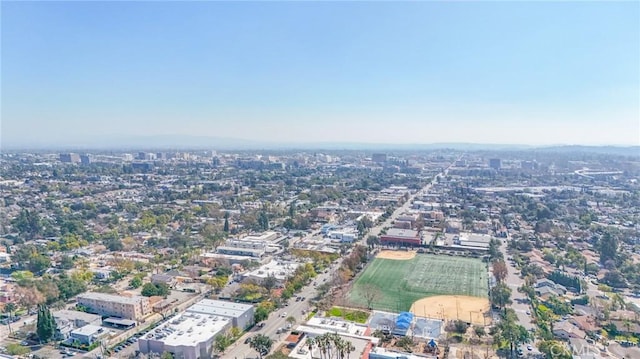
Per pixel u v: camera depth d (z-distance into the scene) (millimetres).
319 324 188375
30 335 185750
